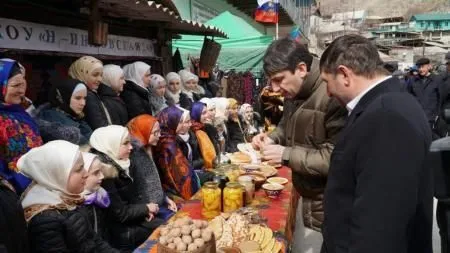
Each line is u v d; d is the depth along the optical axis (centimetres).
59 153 182
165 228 141
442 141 141
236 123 479
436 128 547
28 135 228
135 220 246
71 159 183
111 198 233
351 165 113
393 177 99
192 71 697
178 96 473
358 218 104
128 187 252
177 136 318
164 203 282
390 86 114
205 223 142
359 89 119
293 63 180
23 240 162
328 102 180
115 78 350
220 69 817
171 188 302
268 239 165
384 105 107
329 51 124
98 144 241
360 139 109
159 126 288
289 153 192
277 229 181
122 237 237
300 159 187
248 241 161
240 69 824
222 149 418
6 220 153
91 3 305
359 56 117
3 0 250
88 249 186
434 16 4972
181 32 575
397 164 100
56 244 174
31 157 182
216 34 601
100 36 314
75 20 332
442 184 139
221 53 814
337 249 121
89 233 194
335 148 123
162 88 431
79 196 191
